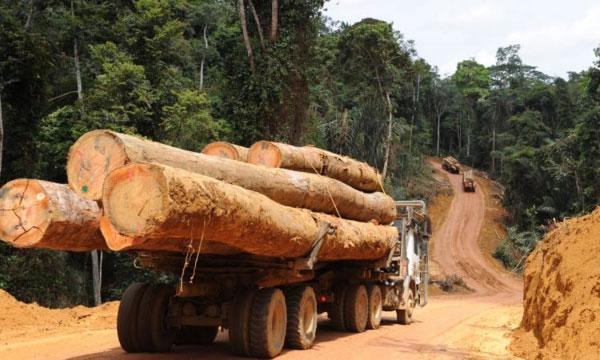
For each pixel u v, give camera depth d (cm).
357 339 1119
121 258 2642
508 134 8881
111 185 574
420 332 1305
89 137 630
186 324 847
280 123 2633
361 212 1187
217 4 5597
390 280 1419
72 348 913
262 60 2605
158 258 806
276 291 845
